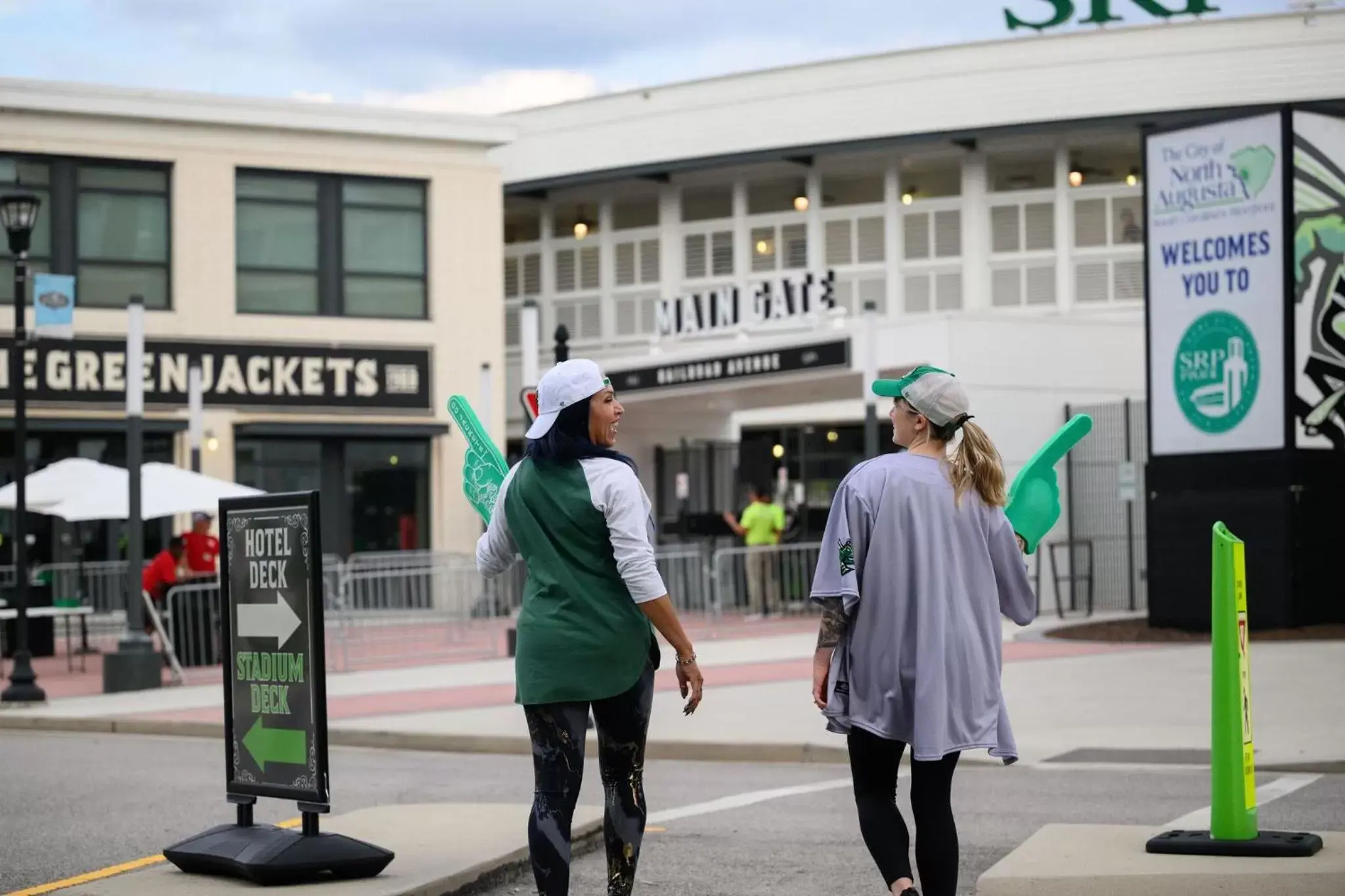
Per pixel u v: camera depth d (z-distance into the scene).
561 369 6.18
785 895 7.41
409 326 33.44
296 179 32.81
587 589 6.05
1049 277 36.50
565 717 6.04
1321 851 7.03
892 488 5.86
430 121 33.53
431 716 15.27
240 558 7.30
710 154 37.41
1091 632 22.02
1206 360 21.16
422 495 33.59
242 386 32.06
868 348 24.08
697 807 10.16
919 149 36.84
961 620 5.84
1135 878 6.57
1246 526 20.80
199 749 14.09
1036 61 35.06
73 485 23.03
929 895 5.89
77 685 20.33
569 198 40.88
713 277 39.09
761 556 27.16
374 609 23.02
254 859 6.88
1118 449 26.92
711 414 35.62
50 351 30.70
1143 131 21.72
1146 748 12.14
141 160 31.53
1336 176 20.78
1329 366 20.83
